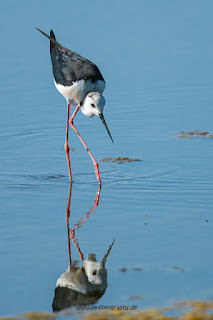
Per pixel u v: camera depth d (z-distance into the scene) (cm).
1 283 809
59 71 1298
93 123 1584
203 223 984
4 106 1656
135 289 782
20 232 968
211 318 697
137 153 1363
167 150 1369
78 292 792
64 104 1689
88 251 902
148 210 1047
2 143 1451
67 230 976
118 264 858
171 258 866
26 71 1855
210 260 855
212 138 1428
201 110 1614
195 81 1806
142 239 933
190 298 754
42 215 1040
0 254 891
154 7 2333
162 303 742
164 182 1178
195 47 2020
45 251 904
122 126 1546
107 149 1404
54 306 755
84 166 1306
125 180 1202
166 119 1571
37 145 1445
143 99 1705
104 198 1114
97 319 711
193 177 1196
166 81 1814
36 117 1602
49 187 1180
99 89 1288
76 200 1109
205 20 2230
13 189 1166
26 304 759
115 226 987
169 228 969
